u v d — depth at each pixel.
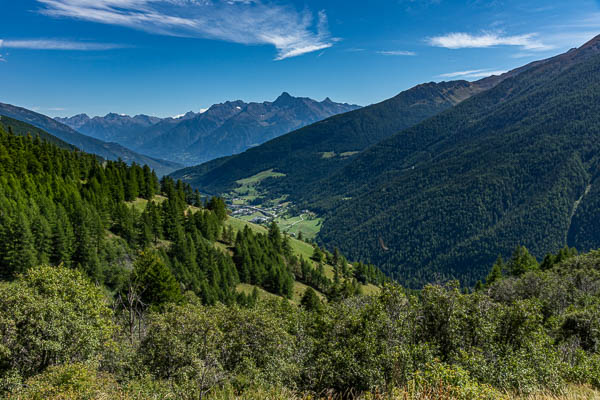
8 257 66.38
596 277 52.81
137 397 14.85
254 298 95.69
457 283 18.86
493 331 16.80
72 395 13.05
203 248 103.94
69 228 76.94
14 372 16.36
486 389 9.88
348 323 18.36
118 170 131.62
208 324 22.42
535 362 14.95
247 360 20.22
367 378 13.83
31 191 91.75
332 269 161.75
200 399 13.72
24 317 17.91
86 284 24.59
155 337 22.28
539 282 46.66
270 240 147.00
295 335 27.02
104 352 22.19
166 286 57.25
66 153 136.62
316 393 14.64
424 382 10.88
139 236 97.00
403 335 16.56
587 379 14.71
